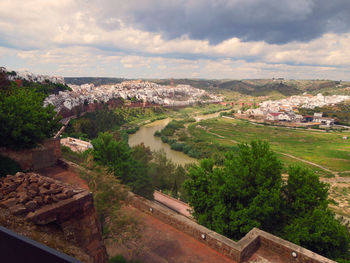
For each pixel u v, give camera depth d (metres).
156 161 48.38
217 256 11.62
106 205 11.88
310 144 129.88
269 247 11.90
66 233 7.67
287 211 18.19
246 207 17.75
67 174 19.98
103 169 13.64
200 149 101.75
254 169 18.50
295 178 18.42
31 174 9.73
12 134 18.16
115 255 11.58
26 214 6.93
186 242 12.60
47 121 23.20
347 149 118.88
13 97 20.66
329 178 81.00
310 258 10.57
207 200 19.50
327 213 16.95
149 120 183.38
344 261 15.25
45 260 1.26
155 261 11.23
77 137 93.81
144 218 14.74
